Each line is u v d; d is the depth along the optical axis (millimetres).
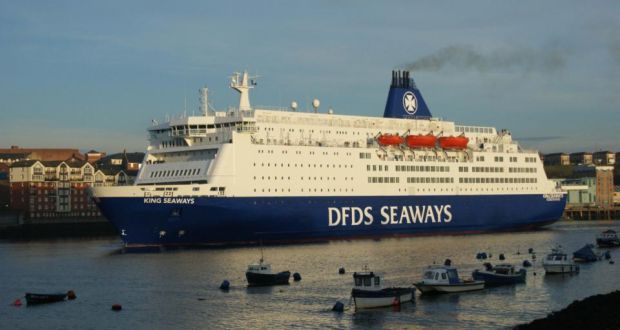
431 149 138000
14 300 78250
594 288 81375
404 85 144500
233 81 128750
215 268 94125
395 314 68562
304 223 119375
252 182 114125
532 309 70438
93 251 127688
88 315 70438
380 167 129125
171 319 67938
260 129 119375
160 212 108438
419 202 134000
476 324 64688
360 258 102875
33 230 183000
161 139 124562
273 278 83438
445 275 78500
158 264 97938
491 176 145250
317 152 121312
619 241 128000
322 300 75000
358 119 133250
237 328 64500
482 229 144750
